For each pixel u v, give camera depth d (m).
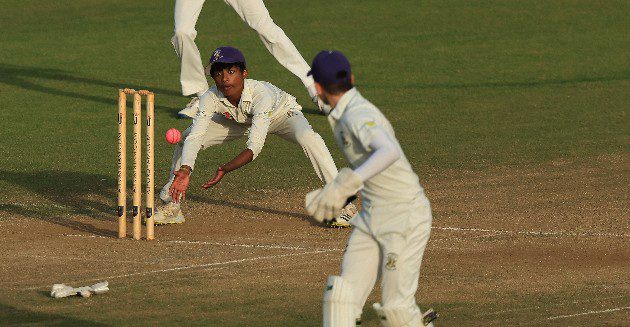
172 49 74.69
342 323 18.08
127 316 24.16
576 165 43.94
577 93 61.62
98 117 53.97
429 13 87.62
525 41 78.19
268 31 45.28
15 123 52.19
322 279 27.73
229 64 31.12
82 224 34.06
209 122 32.03
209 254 30.34
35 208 36.19
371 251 18.77
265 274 28.17
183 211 36.19
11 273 28.09
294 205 37.19
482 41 77.94
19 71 66.81
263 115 30.98
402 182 18.38
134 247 31.12
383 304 18.70
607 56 73.69
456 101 59.09
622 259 30.00
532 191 39.16
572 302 25.59
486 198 37.97
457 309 24.95
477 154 46.06
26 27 83.62
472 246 31.34
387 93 61.00
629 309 24.92
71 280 27.45
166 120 53.41
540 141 48.94
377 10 88.44
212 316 24.23
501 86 63.62
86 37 79.12
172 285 27.00
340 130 18.14
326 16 85.94
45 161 44.16
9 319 23.78
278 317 24.20
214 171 42.94
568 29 82.56
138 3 93.44
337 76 18.11
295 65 45.66
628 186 40.00
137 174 31.69
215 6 91.06
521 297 26.06
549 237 32.44
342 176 17.06
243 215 35.66
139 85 63.00
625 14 88.38
